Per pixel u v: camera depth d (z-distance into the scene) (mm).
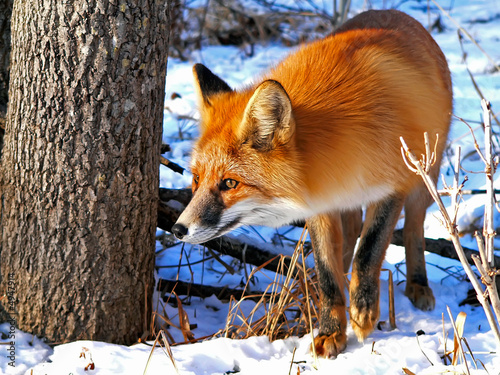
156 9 5086
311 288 6117
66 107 4965
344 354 5168
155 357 4867
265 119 5055
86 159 5051
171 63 16188
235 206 5242
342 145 5379
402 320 6160
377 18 6793
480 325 5746
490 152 3770
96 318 5355
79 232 5176
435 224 8977
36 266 5266
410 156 3855
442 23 18453
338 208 5629
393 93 5629
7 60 6375
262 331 5656
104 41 4871
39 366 4809
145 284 5637
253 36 17828
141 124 5199
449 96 6910
